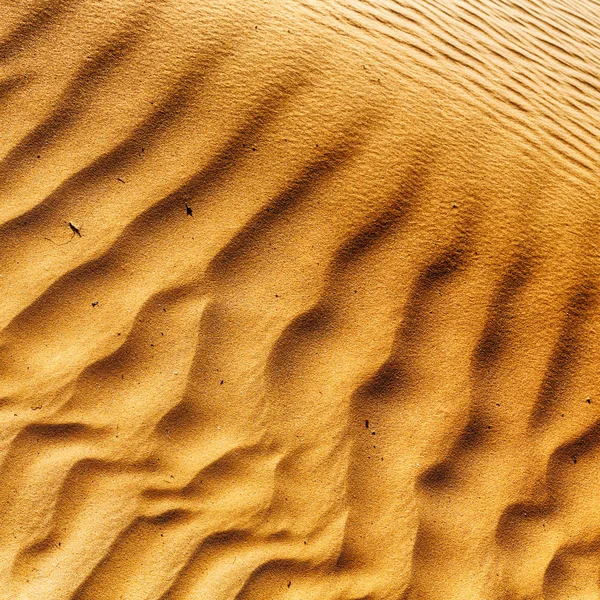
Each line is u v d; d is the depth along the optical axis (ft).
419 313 4.81
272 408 4.75
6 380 4.74
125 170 4.86
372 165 4.95
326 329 4.78
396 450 4.76
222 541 4.74
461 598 4.74
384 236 4.86
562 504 4.77
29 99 4.92
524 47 7.04
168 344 4.76
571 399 4.81
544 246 4.94
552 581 4.75
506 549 4.75
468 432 4.77
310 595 4.74
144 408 4.75
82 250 4.80
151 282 4.79
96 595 4.70
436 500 4.75
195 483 4.74
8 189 4.82
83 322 4.76
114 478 4.74
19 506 4.71
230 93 4.99
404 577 4.74
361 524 4.75
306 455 4.75
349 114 5.04
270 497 4.75
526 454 4.78
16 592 4.69
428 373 4.78
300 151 4.93
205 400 4.75
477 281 4.85
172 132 4.91
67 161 4.86
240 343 4.77
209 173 4.88
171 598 4.71
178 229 4.82
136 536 4.73
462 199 4.96
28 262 4.78
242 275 4.80
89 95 4.95
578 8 9.69
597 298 4.90
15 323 4.75
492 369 4.80
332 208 4.87
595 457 4.79
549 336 4.83
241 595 4.73
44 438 4.74
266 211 4.85
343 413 4.76
